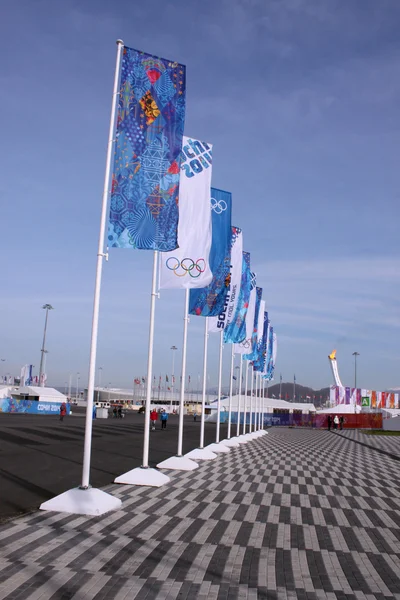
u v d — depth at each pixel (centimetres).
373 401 7462
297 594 544
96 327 925
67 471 1281
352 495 1172
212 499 1030
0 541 662
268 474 1457
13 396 6256
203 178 1266
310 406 7950
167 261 1237
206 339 1894
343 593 553
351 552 712
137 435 2816
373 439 3594
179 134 1017
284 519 890
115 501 897
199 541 721
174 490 1111
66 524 764
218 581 569
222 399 6825
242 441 2744
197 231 1250
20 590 507
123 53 1012
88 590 518
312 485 1291
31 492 986
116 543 683
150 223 980
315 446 2705
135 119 1002
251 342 2506
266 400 7675
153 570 590
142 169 991
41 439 2148
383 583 590
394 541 781
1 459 1459
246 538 753
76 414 5747
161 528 779
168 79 1030
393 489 1288
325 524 870
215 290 1552
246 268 2195
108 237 966
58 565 585
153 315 1219
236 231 1880
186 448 2139
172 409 8712
